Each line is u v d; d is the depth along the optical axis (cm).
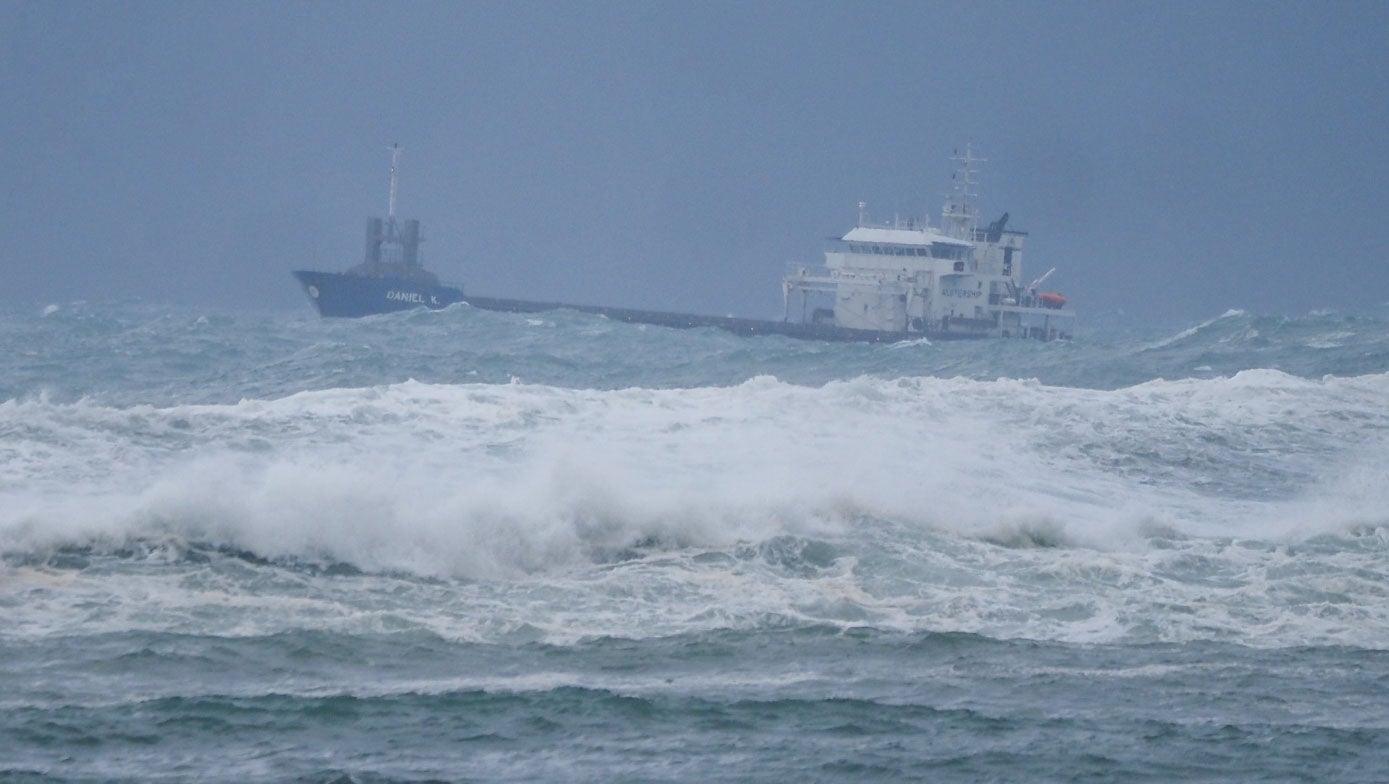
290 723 4981
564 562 6869
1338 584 6944
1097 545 7581
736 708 5262
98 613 5822
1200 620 6431
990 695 5472
